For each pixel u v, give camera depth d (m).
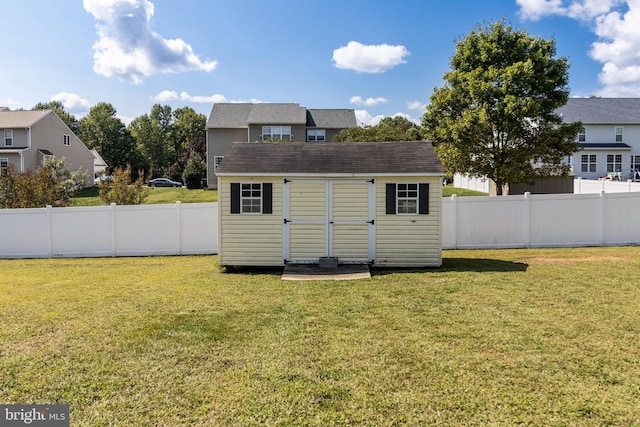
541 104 18.80
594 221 13.20
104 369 4.47
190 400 3.84
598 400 3.78
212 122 37.06
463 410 3.65
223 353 4.88
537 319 5.95
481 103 19.16
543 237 13.31
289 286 8.38
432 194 10.34
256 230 10.55
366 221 10.47
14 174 17.48
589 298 6.98
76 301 7.28
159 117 80.44
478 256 11.93
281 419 3.54
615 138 37.16
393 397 3.87
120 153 65.81
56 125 38.91
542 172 20.12
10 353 4.91
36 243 13.53
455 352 4.84
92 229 13.56
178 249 13.66
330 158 11.02
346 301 7.10
